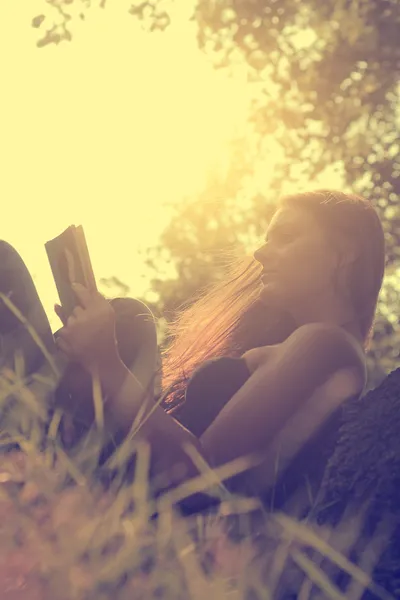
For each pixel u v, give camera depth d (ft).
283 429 6.76
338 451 5.80
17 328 6.87
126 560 4.03
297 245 7.81
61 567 3.85
